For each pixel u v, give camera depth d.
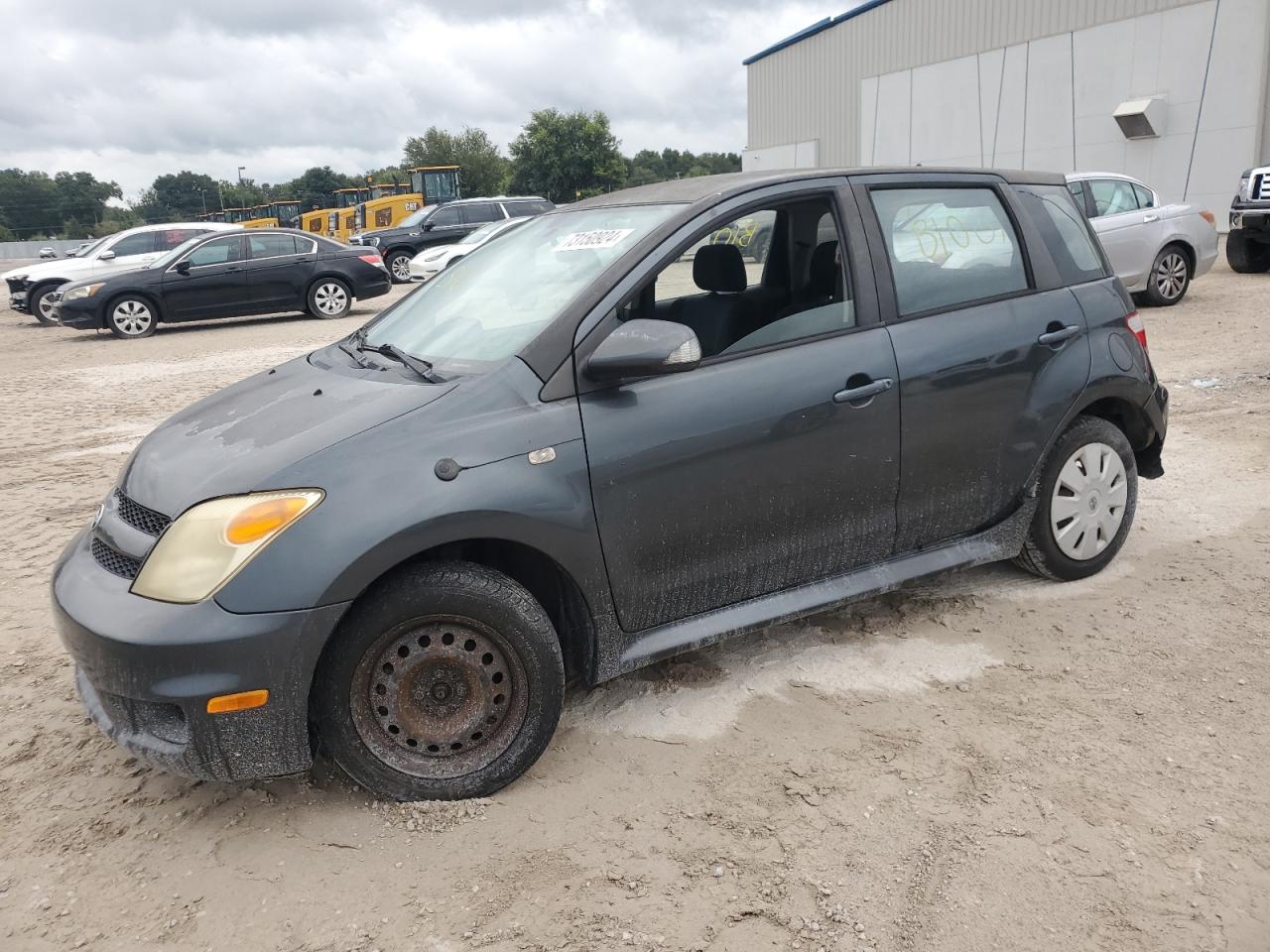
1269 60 21.23
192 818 2.80
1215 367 8.48
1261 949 2.19
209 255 15.88
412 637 2.70
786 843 2.60
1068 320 3.93
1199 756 2.92
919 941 2.25
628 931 2.30
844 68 33.00
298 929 2.35
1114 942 2.22
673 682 3.49
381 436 2.68
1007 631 3.78
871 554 3.57
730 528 3.17
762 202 3.36
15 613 4.36
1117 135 24.45
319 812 2.79
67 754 3.17
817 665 3.58
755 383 3.18
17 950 2.31
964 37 28.28
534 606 2.81
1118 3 23.91
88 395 9.92
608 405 2.94
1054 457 3.94
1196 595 4.02
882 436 3.42
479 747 2.83
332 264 16.77
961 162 29.09
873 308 3.48
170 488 2.72
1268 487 5.33
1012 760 2.94
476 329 3.19
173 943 2.32
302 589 2.50
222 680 2.47
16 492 6.34
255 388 3.45
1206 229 12.14
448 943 2.29
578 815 2.74
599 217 3.54
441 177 33.84
